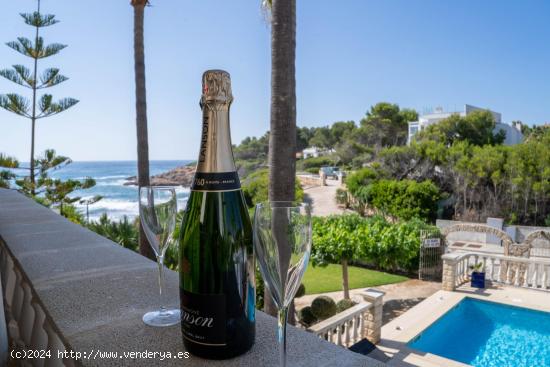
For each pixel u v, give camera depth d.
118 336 0.73
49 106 9.52
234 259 0.66
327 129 44.53
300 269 0.58
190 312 0.64
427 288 8.77
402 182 17.86
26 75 9.25
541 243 13.98
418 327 6.25
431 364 5.02
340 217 9.97
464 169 17.67
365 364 0.63
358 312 5.10
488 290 8.25
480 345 6.26
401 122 33.22
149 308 0.88
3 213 2.44
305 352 0.67
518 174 16.42
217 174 0.67
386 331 6.04
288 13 3.24
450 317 7.16
